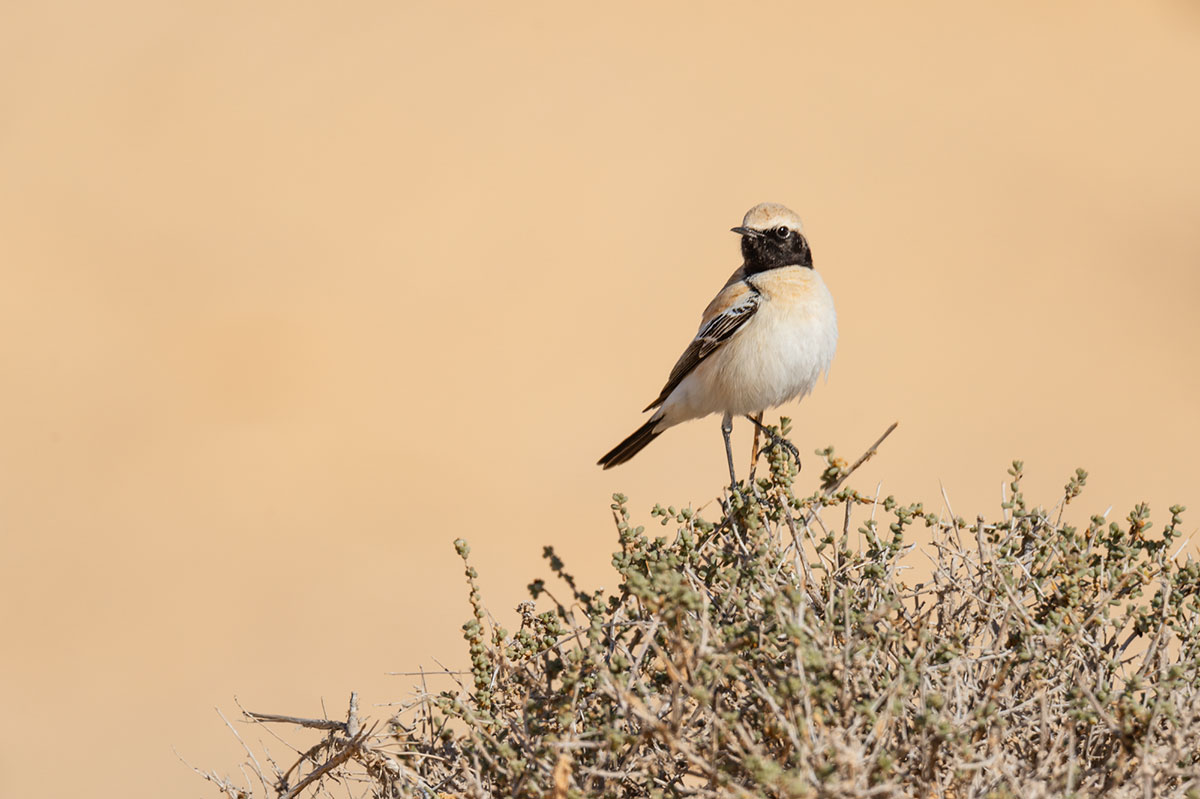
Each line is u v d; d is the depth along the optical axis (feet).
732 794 26.86
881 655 30.71
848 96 202.39
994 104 200.64
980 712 28.19
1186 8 225.97
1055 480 115.24
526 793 29.84
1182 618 32.12
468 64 205.26
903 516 33.94
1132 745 28.35
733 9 226.17
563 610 34.01
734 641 29.84
